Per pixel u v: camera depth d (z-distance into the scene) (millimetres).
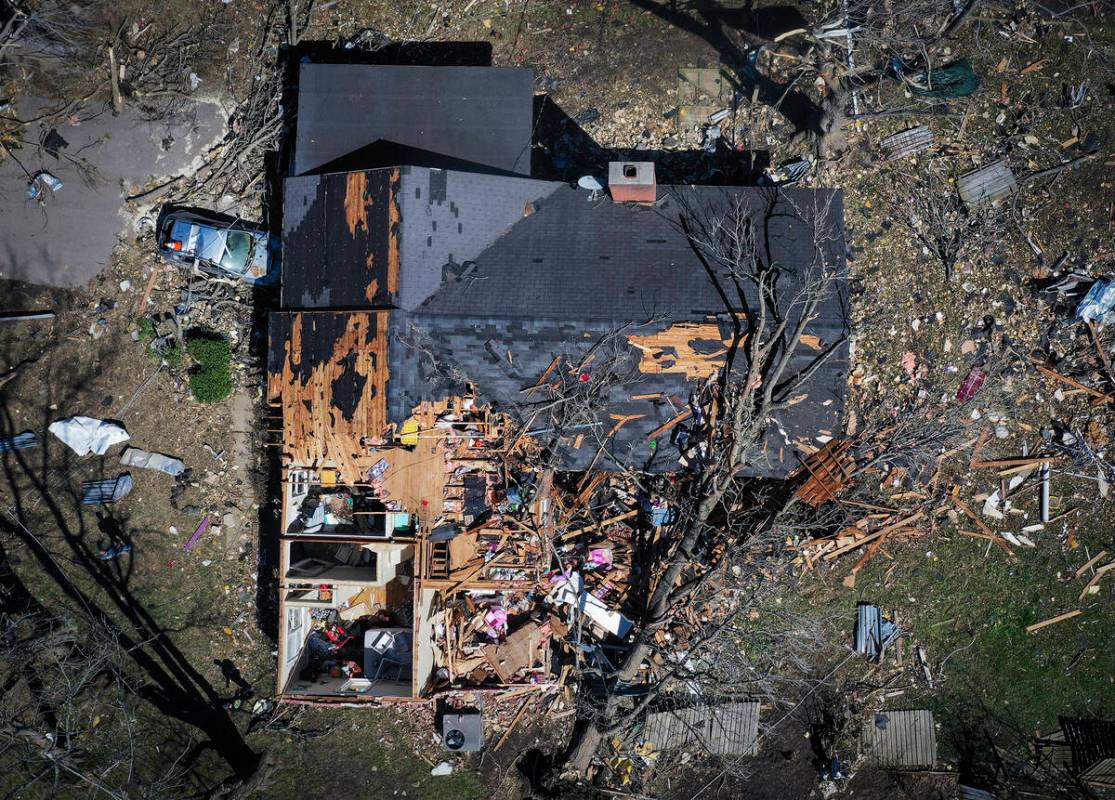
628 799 14156
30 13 14445
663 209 13000
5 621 14320
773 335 12172
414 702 13984
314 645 14195
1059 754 14531
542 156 14586
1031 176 14453
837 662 14508
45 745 13852
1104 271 14438
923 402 14336
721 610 14273
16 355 14602
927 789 14484
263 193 14555
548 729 14461
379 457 12758
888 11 14141
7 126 14633
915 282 14453
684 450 12867
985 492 14461
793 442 12945
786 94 14484
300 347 12789
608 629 14016
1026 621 14547
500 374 12703
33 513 14570
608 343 12656
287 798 14461
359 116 13453
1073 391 14445
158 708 14523
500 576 13273
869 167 14508
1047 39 14508
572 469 12992
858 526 14180
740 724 14328
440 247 12648
